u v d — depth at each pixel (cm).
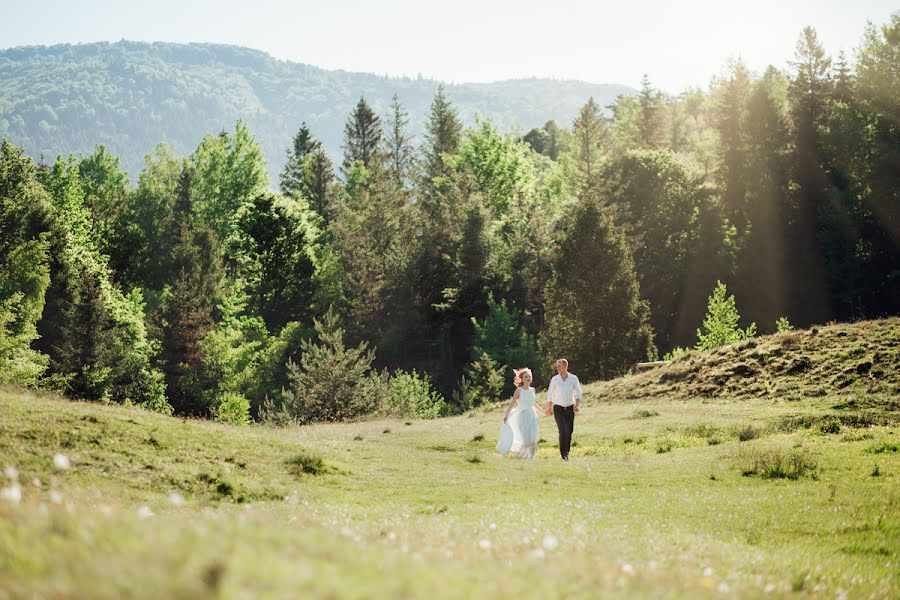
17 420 1220
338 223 9125
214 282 8700
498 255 8344
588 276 5831
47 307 6500
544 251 7988
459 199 8794
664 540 814
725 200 8894
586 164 9125
